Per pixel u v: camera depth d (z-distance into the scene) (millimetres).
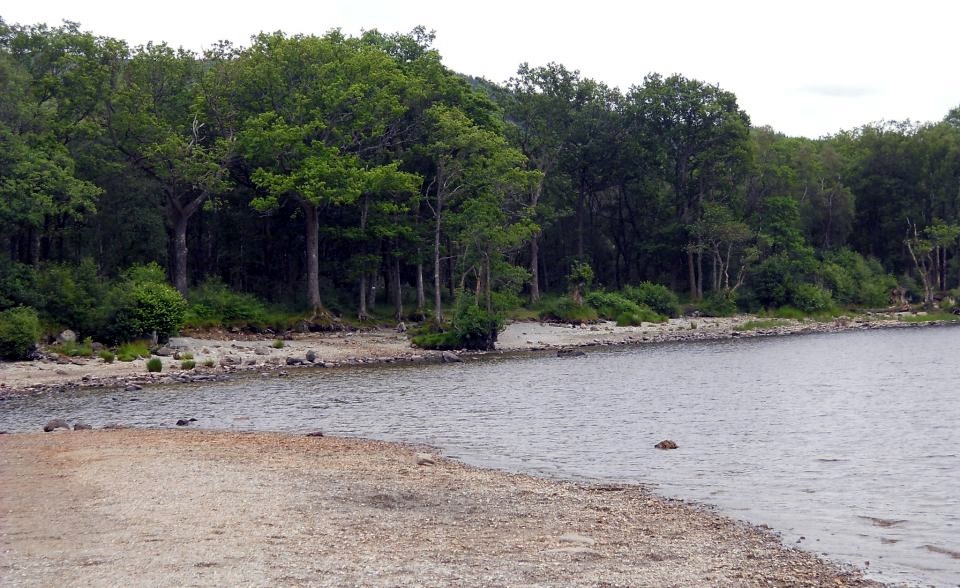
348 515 13758
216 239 68750
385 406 28547
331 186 59469
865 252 103562
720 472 18078
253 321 56656
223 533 12398
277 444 20781
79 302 44875
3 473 16719
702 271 95250
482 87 86562
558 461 19359
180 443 20641
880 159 99750
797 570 11398
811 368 40906
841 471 18094
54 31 56000
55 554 11258
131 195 57469
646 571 11117
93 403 29016
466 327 51781
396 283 66250
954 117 109500
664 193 96312
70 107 54625
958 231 86625
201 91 59406
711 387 33656
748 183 94125
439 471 17766
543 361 45688
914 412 26578
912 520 14156
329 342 53531
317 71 62281
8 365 37375
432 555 11547
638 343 57938
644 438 22422
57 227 56406
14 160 44750
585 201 94875
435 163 65750
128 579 10227
